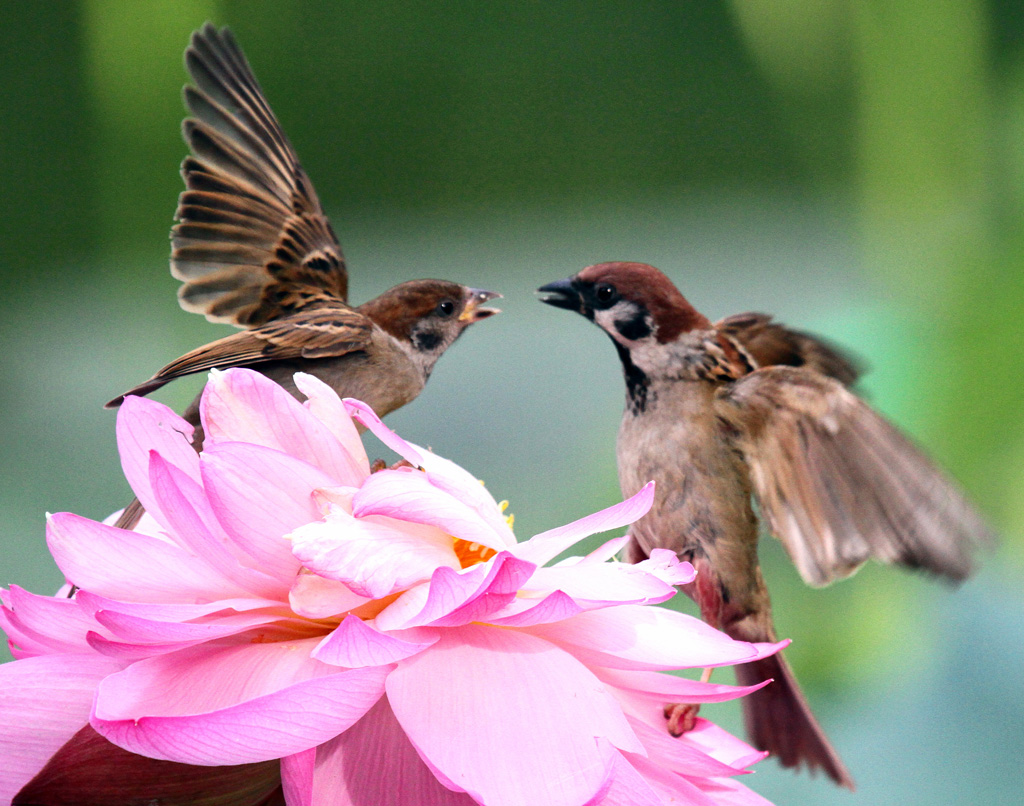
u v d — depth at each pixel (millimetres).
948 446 2932
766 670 2428
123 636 1730
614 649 1995
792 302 6152
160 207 4781
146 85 4555
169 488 1870
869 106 5293
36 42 6695
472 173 8875
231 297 2477
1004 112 5031
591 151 8961
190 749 1591
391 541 1866
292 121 8711
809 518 2410
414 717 1717
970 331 3146
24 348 5547
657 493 2436
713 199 8445
